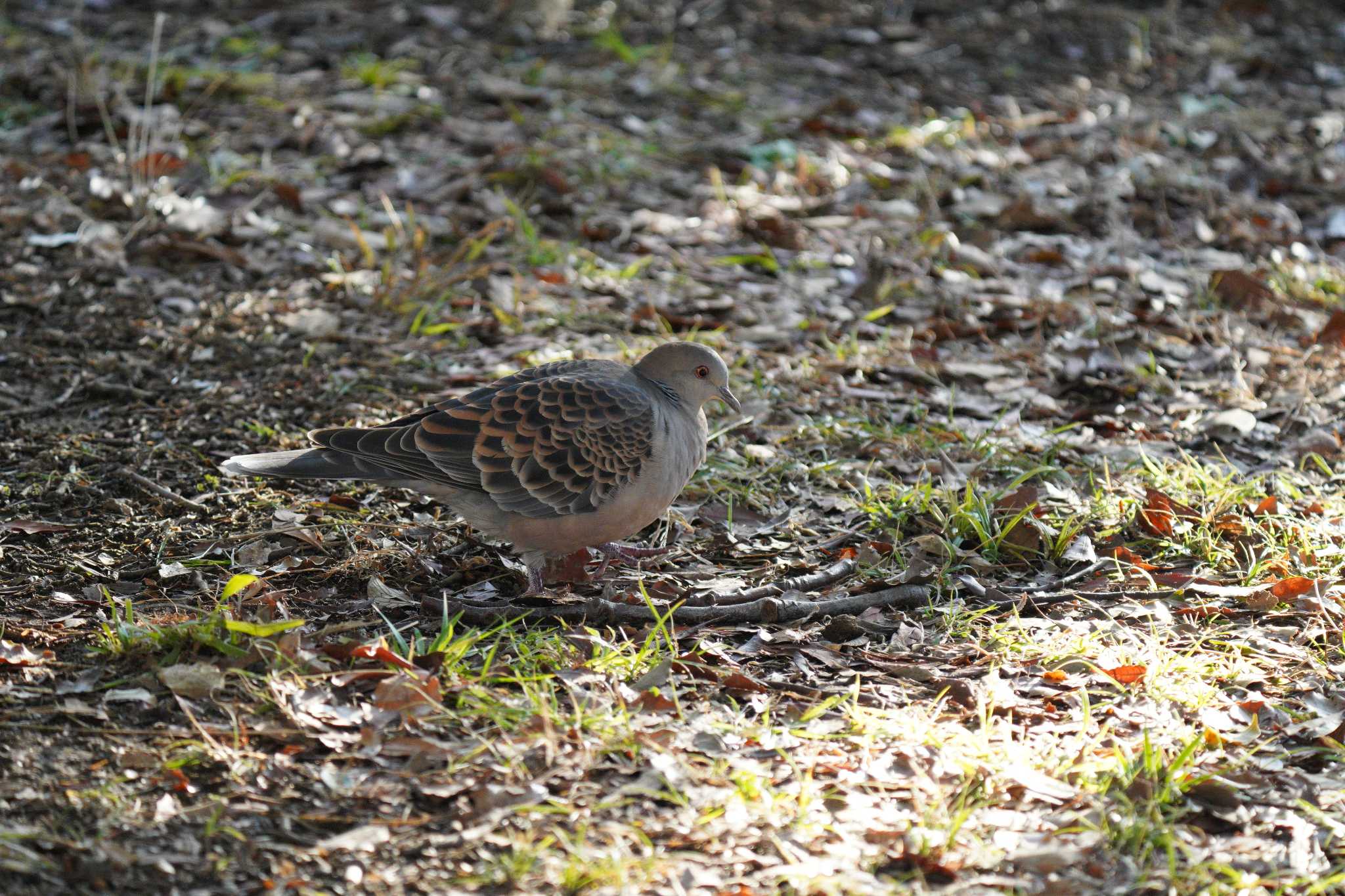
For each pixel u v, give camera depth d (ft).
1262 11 76.89
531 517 28.55
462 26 68.64
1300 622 28.50
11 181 50.34
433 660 25.61
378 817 21.91
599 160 54.90
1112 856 21.43
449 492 28.68
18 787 22.08
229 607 27.22
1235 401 39.45
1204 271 48.06
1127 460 36.01
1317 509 32.68
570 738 23.75
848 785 22.93
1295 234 51.80
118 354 39.91
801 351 42.47
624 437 28.73
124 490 32.99
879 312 44.21
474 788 22.49
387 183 52.49
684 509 33.63
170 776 22.50
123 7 68.80
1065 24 73.97
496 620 28.14
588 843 21.33
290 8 69.46
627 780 22.86
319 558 30.55
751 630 28.14
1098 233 51.67
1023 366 41.75
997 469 35.53
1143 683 26.14
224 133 55.21
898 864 21.21
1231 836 22.16
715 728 24.26
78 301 42.86
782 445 36.94
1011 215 51.80
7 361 39.11
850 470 35.42
